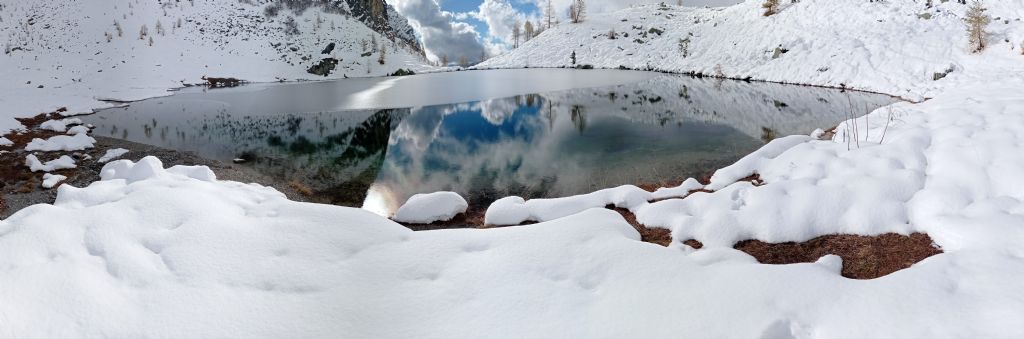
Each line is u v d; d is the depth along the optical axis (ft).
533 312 14.46
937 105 47.85
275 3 306.35
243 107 122.52
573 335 13.28
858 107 81.41
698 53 188.75
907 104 53.01
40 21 246.68
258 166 57.67
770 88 119.34
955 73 91.25
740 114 82.38
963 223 19.94
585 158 56.29
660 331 13.23
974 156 25.99
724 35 190.70
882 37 121.19
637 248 18.30
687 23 240.73
